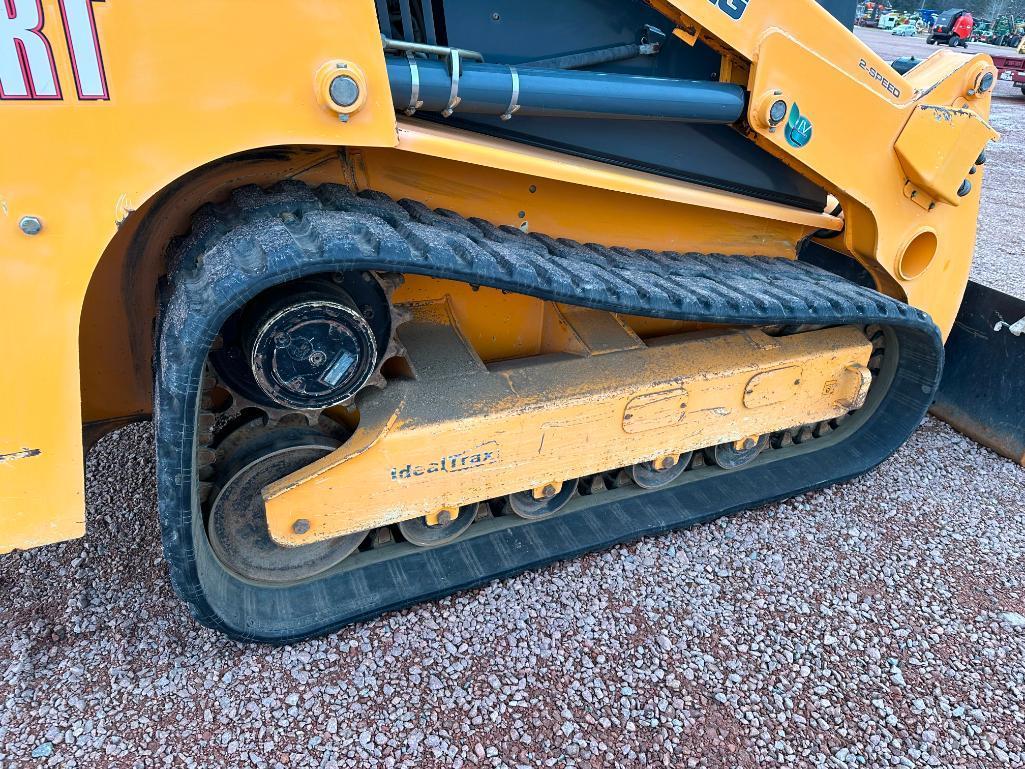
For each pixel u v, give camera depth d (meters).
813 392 2.60
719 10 1.97
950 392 3.45
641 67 2.22
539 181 2.09
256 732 1.79
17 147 1.30
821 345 2.58
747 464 2.87
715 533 2.60
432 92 1.69
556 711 1.91
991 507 2.88
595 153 2.18
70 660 1.94
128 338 2.10
